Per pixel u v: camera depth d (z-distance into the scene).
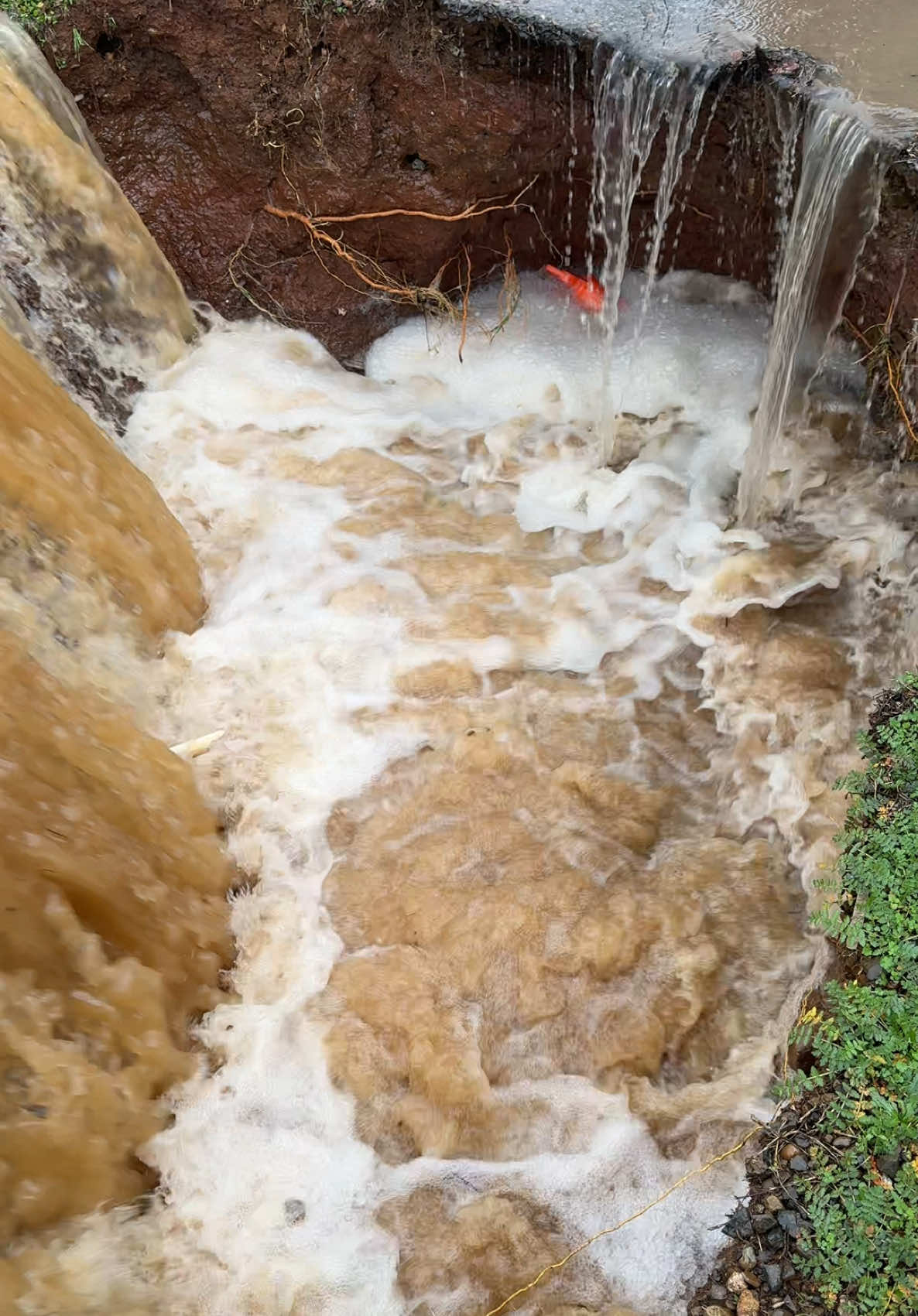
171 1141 2.90
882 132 3.50
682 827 3.64
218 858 3.45
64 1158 2.51
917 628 3.88
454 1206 2.91
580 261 4.93
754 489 4.38
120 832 3.02
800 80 3.71
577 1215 2.89
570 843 3.53
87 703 3.20
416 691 3.91
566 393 4.89
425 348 5.07
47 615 3.22
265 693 3.85
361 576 4.26
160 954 2.98
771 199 4.10
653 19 4.00
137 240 4.61
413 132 4.50
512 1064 3.13
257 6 4.30
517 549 4.42
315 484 4.61
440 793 3.66
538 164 4.50
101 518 3.62
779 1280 2.70
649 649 4.08
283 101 4.49
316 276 4.99
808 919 3.37
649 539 4.41
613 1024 3.18
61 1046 2.53
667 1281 2.76
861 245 3.77
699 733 3.87
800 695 3.86
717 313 4.85
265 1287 2.75
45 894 2.61
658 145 4.14
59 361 4.29
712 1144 2.94
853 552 4.16
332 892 3.44
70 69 4.51
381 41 4.29
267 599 4.16
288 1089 3.06
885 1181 2.71
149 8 4.38
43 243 4.21
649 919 3.34
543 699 3.92
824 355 4.27
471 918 3.32
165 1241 2.76
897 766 3.43
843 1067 2.88
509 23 4.07
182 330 4.91
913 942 3.00
